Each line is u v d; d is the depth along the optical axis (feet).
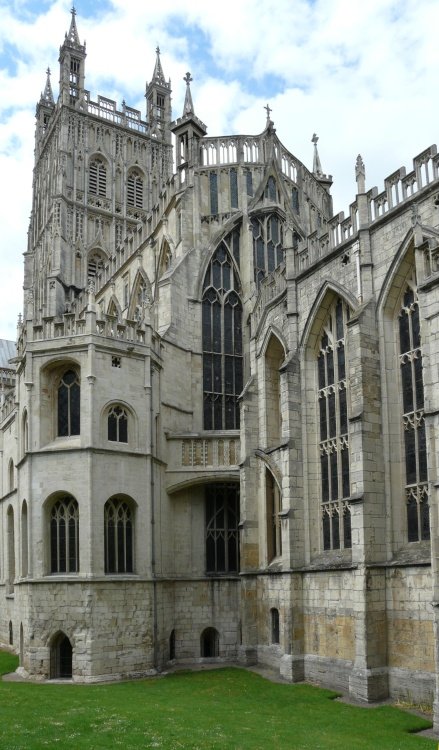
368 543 126.62
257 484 170.81
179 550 178.50
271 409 172.65
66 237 359.66
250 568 166.81
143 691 135.64
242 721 107.65
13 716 108.58
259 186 213.05
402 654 122.01
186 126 214.07
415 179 130.41
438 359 110.01
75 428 164.45
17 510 187.32
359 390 131.85
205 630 176.35
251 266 207.51
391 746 92.68
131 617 157.89
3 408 245.86
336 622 136.46
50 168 390.83
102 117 386.93
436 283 111.45
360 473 129.18
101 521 157.89
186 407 192.95
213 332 203.00
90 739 93.56
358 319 133.49
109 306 270.46
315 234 157.28
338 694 128.77
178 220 211.41
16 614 196.44
